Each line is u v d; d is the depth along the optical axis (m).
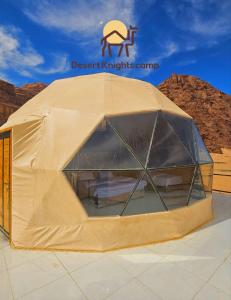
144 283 3.91
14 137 5.37
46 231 5.19
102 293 3.64
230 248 5.31
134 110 6.08
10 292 3.64
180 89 76.75
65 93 6.88
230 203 9.67
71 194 5.12
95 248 5.10
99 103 6.03
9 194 5.60
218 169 19.38
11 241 5.38
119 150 5.47
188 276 4.14
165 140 6.19
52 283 3.90
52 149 5.30
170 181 6.09
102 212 5.38
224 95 76.38
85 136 5.33
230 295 3.62
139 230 5.39
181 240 5.75
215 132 63.53
